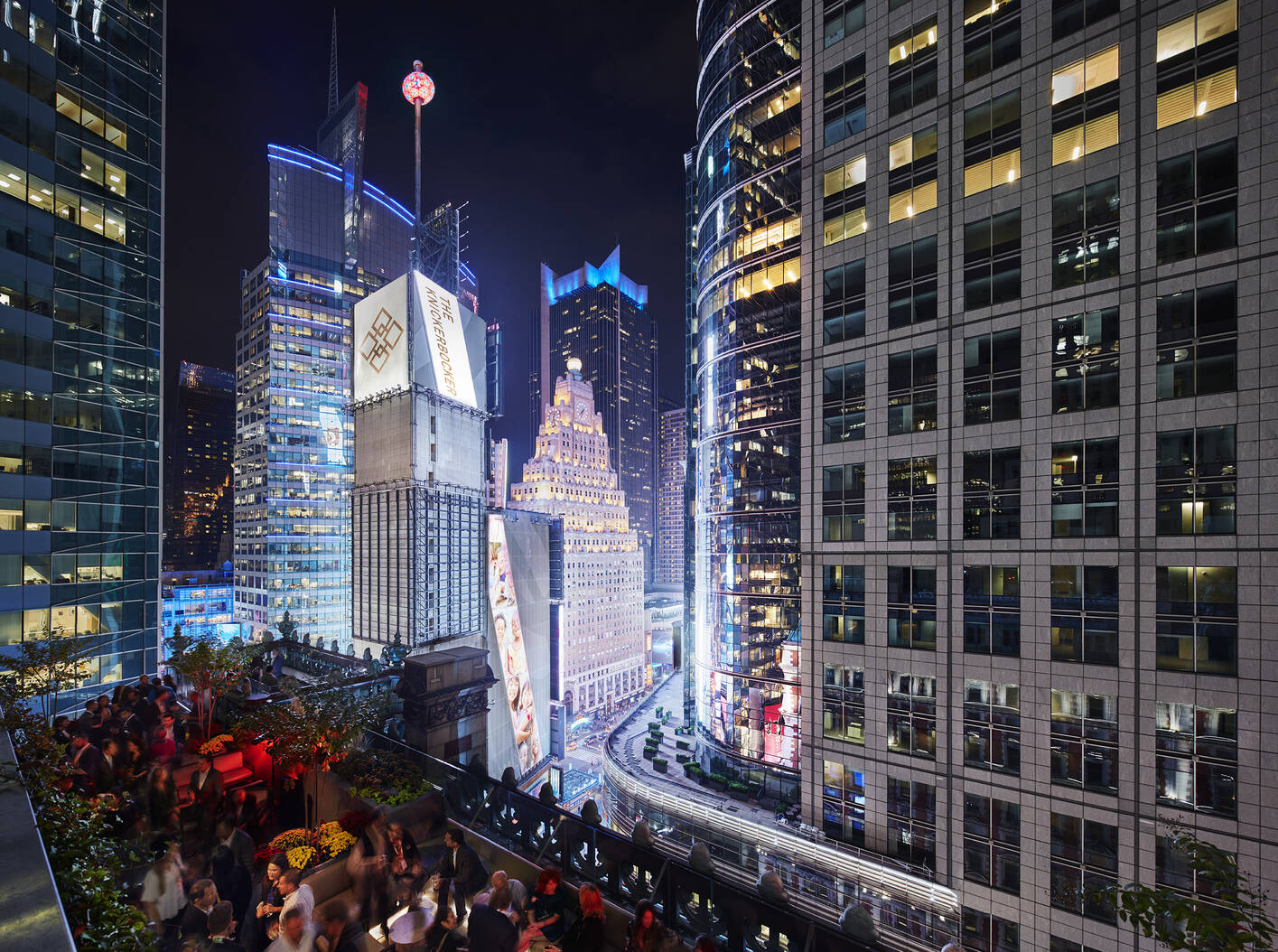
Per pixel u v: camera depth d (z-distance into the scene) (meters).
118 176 44.19
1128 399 28.14
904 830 33.69
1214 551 25.88
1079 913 28.06
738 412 53.19
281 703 17.52
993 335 32.22
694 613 69.75
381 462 86.06
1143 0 28.44
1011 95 32.19
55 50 40.38
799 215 49.06
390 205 163.00
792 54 49.69
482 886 11.68
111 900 6.92
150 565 45.03
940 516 33.38
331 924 9.01
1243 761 24.92
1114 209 29.00
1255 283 25.50
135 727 17.41
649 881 13.73
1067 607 29.23
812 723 37.72
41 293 38.94
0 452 36.50
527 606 112.25
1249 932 12.27
